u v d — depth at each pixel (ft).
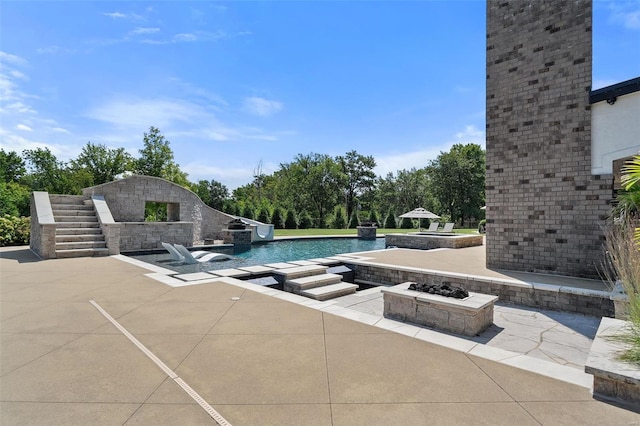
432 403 8.43
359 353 11.69
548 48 24.76
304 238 73.10
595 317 18.62
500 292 22.40
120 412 7.94
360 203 166.81
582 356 13.20
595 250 22.81
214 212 67.21
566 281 22.02
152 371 10.17
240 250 56.70
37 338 12.92
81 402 8.36
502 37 27.04
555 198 24.50
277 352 11.73
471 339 14.97
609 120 22.24
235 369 10.36
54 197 47.91
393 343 12.64
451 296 16.56
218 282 23.43
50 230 35.86
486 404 8.38
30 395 8.70
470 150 152.25
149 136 128.47
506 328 16.67
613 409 8.09
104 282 23.50
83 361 10.85
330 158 158.61
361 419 7.72
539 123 25.21
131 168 134.00
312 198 151.64
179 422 7.55
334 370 10.35
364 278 31.14
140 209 56.70
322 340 12.91
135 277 25.27
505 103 26.94
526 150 25.84
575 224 23.63
